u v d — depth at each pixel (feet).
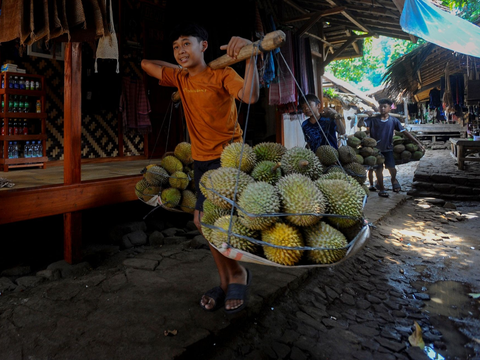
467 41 20.25
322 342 7.84
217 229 5.61
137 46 21.42
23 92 16.46
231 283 7.82
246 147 6.59
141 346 6.80
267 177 6.04
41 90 17.30
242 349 7.35
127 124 20.79
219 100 7.63
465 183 24.89
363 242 5.20
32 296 8.98
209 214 6.32
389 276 11.85
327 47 35.06
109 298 8.87
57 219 13.79
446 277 11.85
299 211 4.95
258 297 8.82
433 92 49.90
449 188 24.76
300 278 10.37
